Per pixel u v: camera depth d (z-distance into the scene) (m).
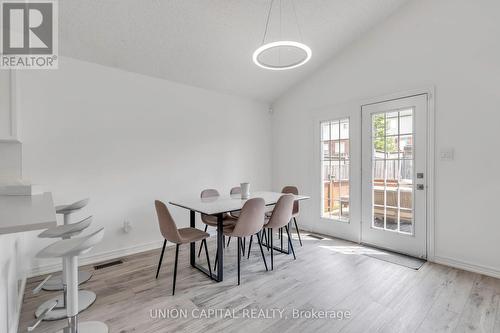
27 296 2.16
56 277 2.49
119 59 2.92
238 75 3.74
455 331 1.70
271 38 3.11
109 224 2.99
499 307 1.96
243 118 4.40
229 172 4.21
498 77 2.39
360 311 1.94
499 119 2.39
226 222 2.93
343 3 2.84
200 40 2.93
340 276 2.52
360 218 3.50
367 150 3.40
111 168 3.00
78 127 2.78
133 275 2.55
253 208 2.38
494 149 2.42
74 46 2.62
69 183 2.73
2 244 1.37
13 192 1.87
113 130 3.02
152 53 2.95
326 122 3.91
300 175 4.32
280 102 4.63
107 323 1.81
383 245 3.27
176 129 3.57
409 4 2.98
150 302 2.08
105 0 2.24
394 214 3.17
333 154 3.83
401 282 2.38
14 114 2.14
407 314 1.90
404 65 3.03
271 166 4.82
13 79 2.13
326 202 3.96
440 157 2.76
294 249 3.29
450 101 2.68
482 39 2.48
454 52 2.65
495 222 2.43
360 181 3.49
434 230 2.82
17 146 2.46
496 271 2.43
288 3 2.68
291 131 4.45
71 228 1.81
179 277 2.52
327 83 3.86
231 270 2.68
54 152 2.64
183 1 2.41
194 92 3.78
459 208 2.64
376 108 3.28
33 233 2.51
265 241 3.49
